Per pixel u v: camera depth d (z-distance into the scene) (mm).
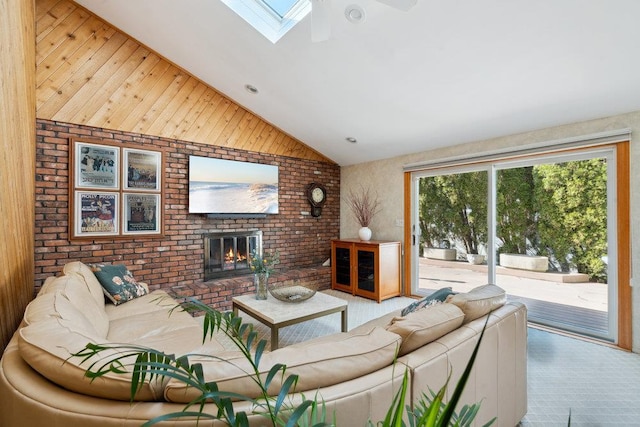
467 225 4016
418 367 1102
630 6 1874
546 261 3342
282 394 695
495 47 2371
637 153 2666
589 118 2908
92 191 3285
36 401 812
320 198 5355
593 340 2934
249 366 914
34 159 2836
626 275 2744
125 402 810
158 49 3611
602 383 2211
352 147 4793
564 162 3193
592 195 3002
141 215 3596
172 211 3846
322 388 929
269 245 4770
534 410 1910
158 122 3734
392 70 2889
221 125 4254
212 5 2766
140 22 3244
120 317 2400
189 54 3545
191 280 3998
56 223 3096
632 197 2701
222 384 840
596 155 2945
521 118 3152
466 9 2143
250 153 4543
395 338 1175
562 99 2752
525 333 1788
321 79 3279
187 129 3959
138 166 3578
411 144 4258
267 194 4668
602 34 2078
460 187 4082
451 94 3023
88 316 1816
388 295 4426
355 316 3676
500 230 3709
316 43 2797
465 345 1312
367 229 4723
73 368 852
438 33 2377
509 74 2600
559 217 3240
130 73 3535
